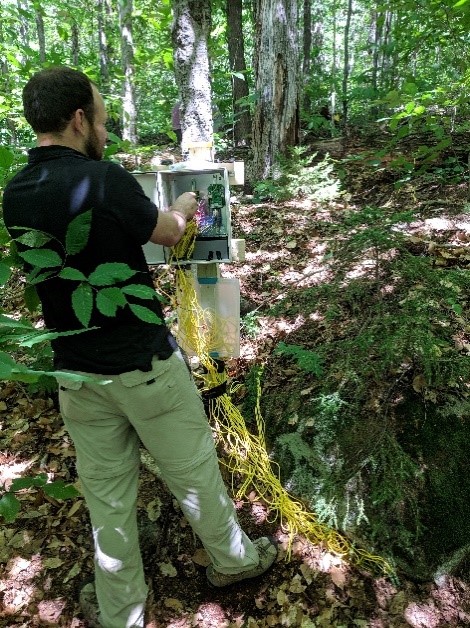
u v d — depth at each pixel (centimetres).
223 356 246
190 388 174
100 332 156
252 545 206
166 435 170
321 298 317
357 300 302
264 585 210
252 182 549
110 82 764
